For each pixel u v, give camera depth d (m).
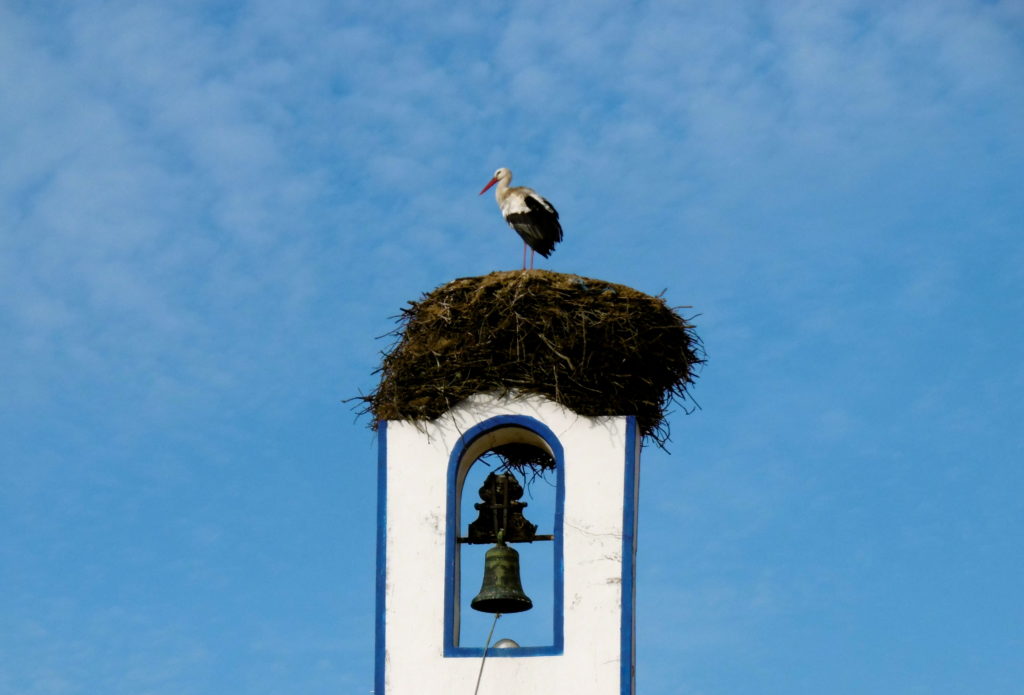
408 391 19.25
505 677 17.89
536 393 19.05
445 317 19.42
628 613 18.06
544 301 19.33
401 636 18.19
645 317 19.48
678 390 19.78
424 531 18.62
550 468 19.92
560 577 18.25
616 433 18.86
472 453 19.22
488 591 18.98
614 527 18.44
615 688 17.73
